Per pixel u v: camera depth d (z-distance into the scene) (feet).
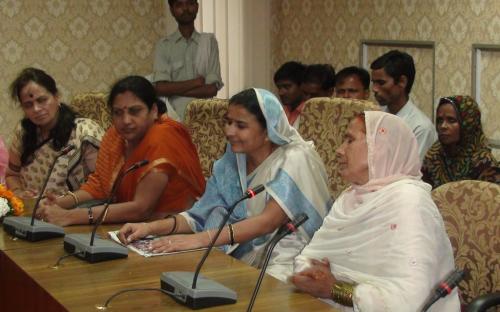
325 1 20.36
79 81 22.57
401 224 8.15
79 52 22.48
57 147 14.28
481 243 9.34
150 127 12.20
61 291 8.07
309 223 10.50
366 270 8.44
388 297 7.74
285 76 17.44
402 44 17.84
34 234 10.22
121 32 22.90
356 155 8.82
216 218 11.10
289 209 10.36
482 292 9.30
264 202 10.72
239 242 10.16
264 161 10.79
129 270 8.82
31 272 8.78
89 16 22.48
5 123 21.80
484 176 13.09
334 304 8.66
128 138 12.12
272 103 10.57
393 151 8.67
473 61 16.01
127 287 8.17
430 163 13.79
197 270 7.66
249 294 7.95
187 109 14.85
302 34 21.40
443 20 16.72
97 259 9.14
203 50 20.08
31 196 14.08
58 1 22.07
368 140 8.68
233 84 22.49
